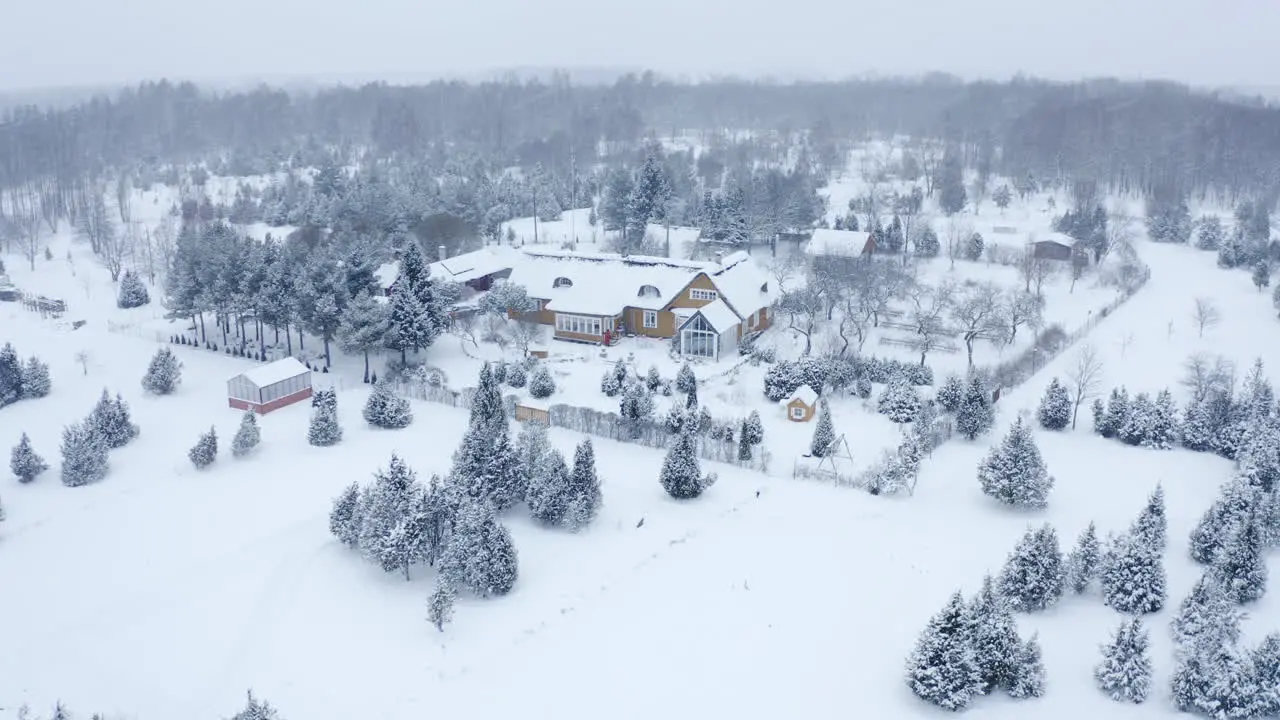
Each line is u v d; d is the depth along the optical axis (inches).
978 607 1796.3
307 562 2188.7
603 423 2984.7
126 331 4069.9
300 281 3545.8
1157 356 3722.9
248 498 2532.0
